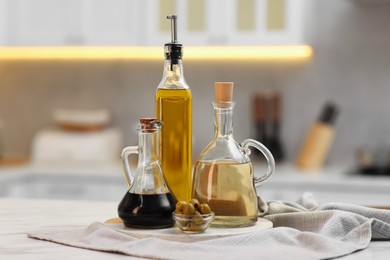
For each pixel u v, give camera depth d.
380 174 4.17
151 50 4.77
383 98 4.50
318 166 4.38
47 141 4.54
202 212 1.57
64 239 1.57
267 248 1.46
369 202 3.89
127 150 1.72
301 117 4.62
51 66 4.93
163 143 1.72
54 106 4.95
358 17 4.52
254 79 4.67
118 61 4.86
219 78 4.70
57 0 4.58
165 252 1.42
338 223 1.59
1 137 4.89
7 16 4.64
